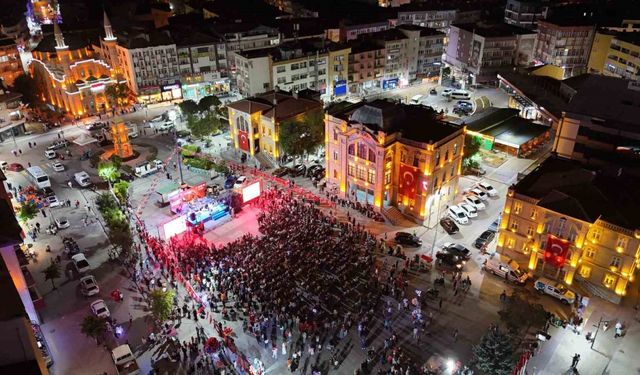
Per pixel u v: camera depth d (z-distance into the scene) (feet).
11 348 104.32
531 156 379.55
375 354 202.08
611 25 547.08
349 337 211.82
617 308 226.99
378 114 288.71
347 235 276.41
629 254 219.00
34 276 252.01
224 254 258.37
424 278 247.09
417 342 208.95
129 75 497.05
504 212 252.21
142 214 307.17
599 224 223.92
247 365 196.75
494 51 546.67
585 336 211.00
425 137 285.23
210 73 527.81
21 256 246.88
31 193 327.88
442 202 306.76
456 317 223.10
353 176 309.42
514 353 201.98
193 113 423.23
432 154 277.03
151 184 343.67
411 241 272.72
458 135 297.94
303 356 202.18
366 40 541.75
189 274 246.47
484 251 265.75
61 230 291.38
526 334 212.43
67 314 226.58
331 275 245.04
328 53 492.13
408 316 222.89
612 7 643.45
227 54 533.55
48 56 484.74
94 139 414.62
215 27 551.59
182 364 198.80
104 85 474.08
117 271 254.47
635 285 241.14
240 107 372.17
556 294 230.48
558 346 206.59
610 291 230.48
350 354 203.51
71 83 459.32
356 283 240.94
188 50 510.58
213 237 281.74
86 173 351.87
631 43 471.21
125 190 309.83
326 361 200.03
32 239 281.74
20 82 472.44
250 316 217.36
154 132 433.48
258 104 372.79
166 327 215.51
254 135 373.20
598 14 613.52
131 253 264.52
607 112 305.32
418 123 305.53
